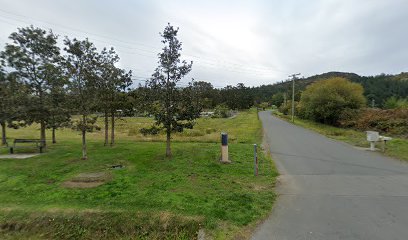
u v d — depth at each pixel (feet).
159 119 34.60
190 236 16.71
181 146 45.57
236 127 92.17
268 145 49.44
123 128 92.48
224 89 267.18
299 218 17.46
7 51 38.60
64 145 47.96
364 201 20.20
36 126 103.35
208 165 31.40
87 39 36.19
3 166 31.73
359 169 30.27
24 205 20.71
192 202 20.16
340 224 16.47
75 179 26.08
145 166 31.14
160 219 18.03
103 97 42.09
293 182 25.34
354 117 97.60
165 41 34.01
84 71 35.53
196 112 34.60
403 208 18.75
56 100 40.91
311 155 39.27
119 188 23.58
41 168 30.73
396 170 29.55
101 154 38.32
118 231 17.98
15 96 38.47
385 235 14.98
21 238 18.04
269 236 15.33
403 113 76.54
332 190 22.89
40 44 40.68
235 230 16.19
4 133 50.85
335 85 114.42
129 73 45.75
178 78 34.42
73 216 19.04
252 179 26.00
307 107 128.26
